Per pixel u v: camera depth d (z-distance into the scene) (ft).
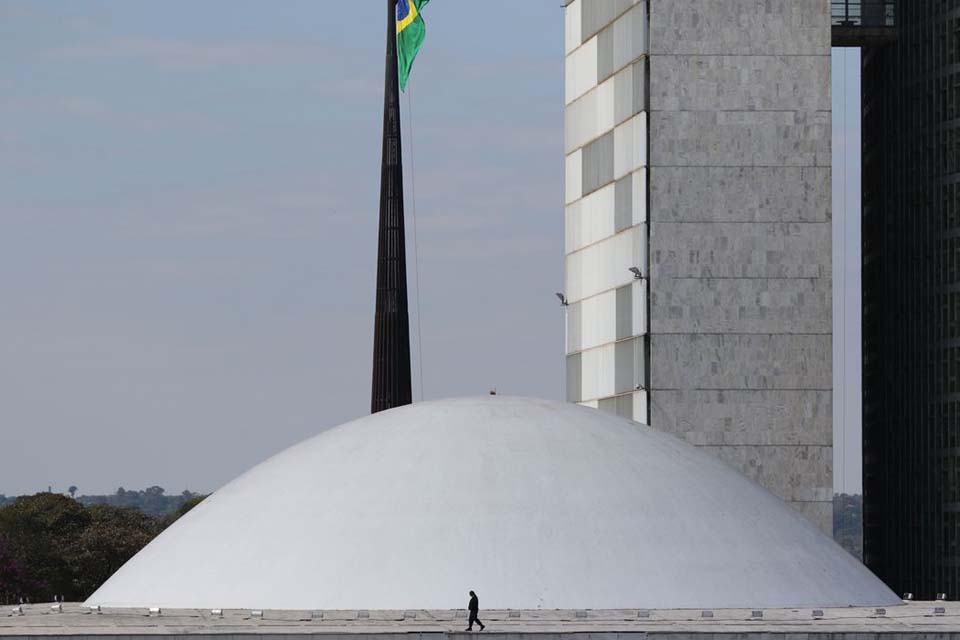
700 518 304.50
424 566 287.28
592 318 536.83
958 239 513.86
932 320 521.65
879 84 553.64
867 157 569.23
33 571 515.91
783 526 316.40
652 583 288.30
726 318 490.90
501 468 305.53
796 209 493.36
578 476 305.94
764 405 489.26
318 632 244.22
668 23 496.23
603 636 246.06
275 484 315.78
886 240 548.31
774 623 265.75
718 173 494.18
